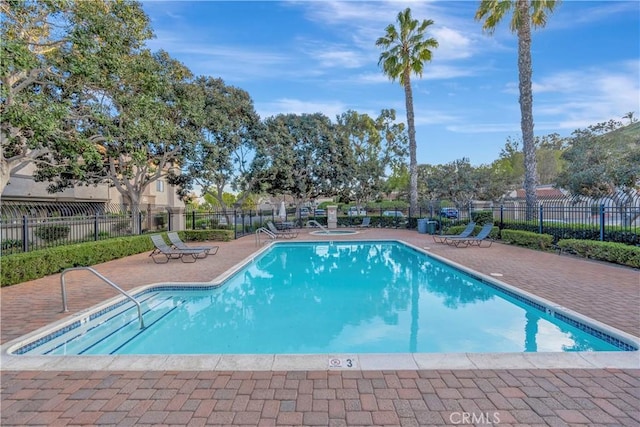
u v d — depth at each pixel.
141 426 2.40
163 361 3.36
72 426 2.41
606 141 18.09
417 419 2.44
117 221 13.75
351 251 13.74
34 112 8.01
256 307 6.59
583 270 7.96
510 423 2.39
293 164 23.64
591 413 2.49
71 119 10.62
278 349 4.64
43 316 4.98
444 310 6.22
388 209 31.61
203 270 8.80
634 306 5.13
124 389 2.88
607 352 3.45
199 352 4.58
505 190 30.39
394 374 3.07
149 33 11.94
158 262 10.22
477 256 10.34
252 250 12.87
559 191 24.06
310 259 12.01
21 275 7.39
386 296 7.28
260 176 22.05
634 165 14.78
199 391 2.83
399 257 12.18
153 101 11.95
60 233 10.15
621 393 2.74
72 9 8.74
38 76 9.54
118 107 12.16
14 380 3.04
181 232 15.84
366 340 4.89
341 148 25.94
